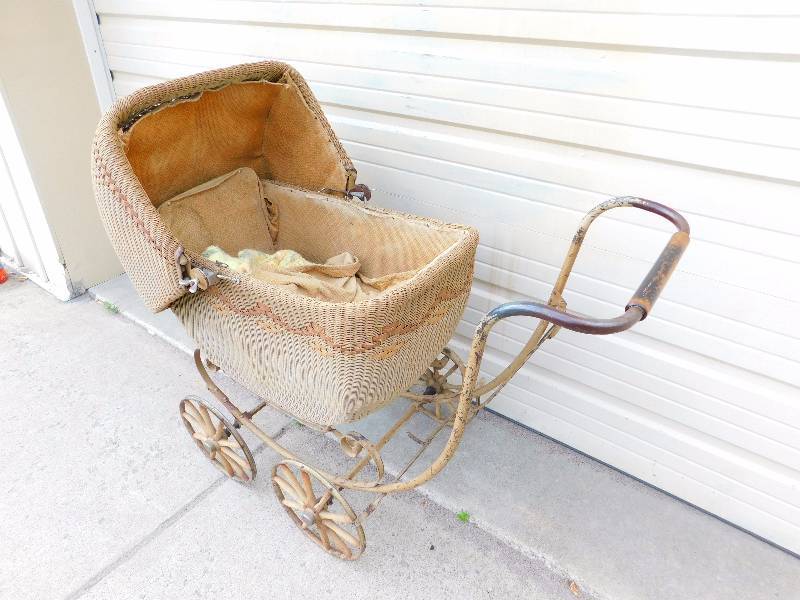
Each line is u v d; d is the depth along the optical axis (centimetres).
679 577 185
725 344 177
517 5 166
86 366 272
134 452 228
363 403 148
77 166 300
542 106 176
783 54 136
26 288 334
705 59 147
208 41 253
